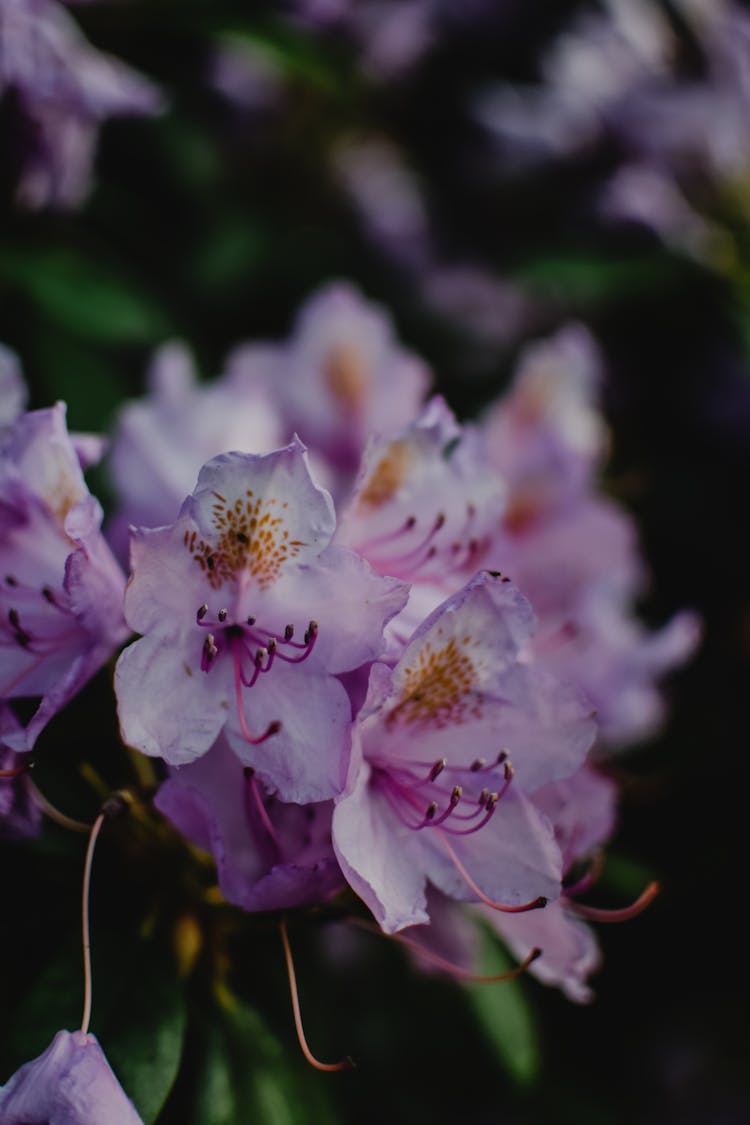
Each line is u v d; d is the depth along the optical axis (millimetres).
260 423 475
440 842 370
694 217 608
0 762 362
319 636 357
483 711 375
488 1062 565
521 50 634
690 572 641
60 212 512
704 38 628
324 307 494
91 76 491
